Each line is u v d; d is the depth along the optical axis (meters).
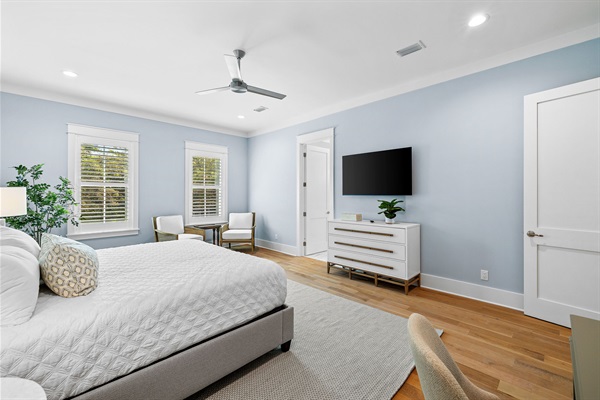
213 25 2.24
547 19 2.16
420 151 3.31
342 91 3.68
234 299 1.67
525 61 2.57
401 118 3.48
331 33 2.36
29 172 3.29
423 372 0.59
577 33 2.30
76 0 1.94
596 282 2.16
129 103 4.13
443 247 3.14
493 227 2.79
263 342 1.79
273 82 3.39
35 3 1.97
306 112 4.59
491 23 2.21
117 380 1.21
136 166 4.46
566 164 2.28
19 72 3.09
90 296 1.37
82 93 3.72
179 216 4.87
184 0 1.95
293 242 5.12
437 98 3.16
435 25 2.24
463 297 2.96
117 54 2.70
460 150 2.99
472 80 2.89
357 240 3.51
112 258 2.07
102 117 4.13
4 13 2.07
